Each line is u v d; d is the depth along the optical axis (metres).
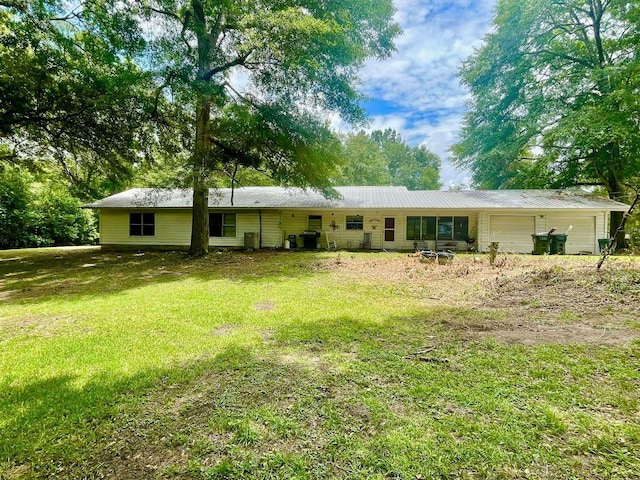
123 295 6.14
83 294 6.28
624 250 13.05
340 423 2.09
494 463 1.71
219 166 12.38
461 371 2.79
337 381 2.67
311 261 10.58
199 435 2.02
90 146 11.27
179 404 2.39
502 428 2.00
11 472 1.75
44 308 5.24
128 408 2.35
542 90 17.66
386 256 11.77
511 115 18.69
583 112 14.72
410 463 1.72
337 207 14.27
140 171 14.47
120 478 1.69
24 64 8.98
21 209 18.30
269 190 18.19
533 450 1.80
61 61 9.61
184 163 11.47
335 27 8.95
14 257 12.70
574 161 17.39
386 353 3.24
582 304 4.71
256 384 2.65
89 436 2.03
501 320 4.24
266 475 1.67
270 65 9.78
